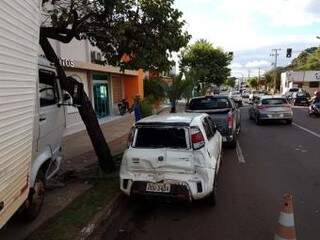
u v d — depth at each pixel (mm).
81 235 5473
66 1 8555
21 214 5773
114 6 7852
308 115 27953
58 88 7199
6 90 3688
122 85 30891
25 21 4145
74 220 6000
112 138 15359
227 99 13469
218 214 6562
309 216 6379
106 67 23266
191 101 13617
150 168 6422
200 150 6367
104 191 7484
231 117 12531
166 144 6461
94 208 6535
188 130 6398
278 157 11445
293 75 71125
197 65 44344
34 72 4586
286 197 4746
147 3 8203
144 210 6879
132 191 6508
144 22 8398
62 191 7543
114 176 8469
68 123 17641
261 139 15352
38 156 6020
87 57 21062
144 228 6055
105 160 8820
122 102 27781
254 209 6777
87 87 22188
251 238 5555
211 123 8438
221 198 7422
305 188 8055
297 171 9594
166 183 6332
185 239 5586
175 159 6320
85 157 10945
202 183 6316
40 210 6246
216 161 7301
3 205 3705
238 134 16844
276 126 20391
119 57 9141
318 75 69688
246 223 6133
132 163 6516
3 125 3652
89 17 8367
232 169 9914
